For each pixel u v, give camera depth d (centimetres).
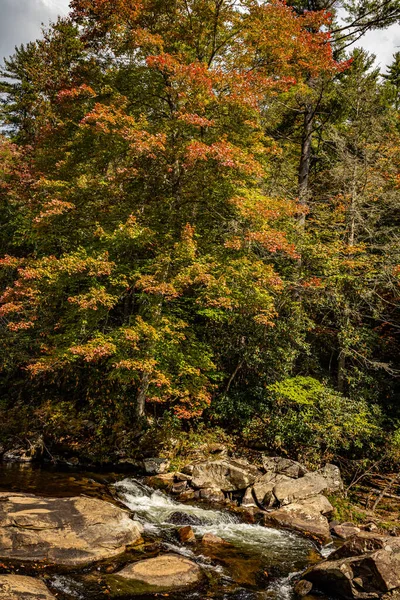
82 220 1333
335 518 974
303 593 655
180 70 1116
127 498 1023
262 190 1611
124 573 643
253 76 1235
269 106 1853
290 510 961
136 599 589
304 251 1488
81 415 1465
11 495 838
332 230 1652
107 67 1420
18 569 631
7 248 2138
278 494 1034
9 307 1181
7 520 721
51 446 1339
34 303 1227
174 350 1257
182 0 1278
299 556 788
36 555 667
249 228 1224
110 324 1428
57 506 796
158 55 1190
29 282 1200
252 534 876
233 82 1198
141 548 748
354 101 1825
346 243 1647
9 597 530
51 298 1377
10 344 1712
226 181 1257
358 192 1655
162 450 1294
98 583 616
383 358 1628
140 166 1298
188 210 1379
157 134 1121
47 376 1652
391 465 1264
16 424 1451
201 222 1383
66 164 1369
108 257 1183
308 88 1717
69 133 1516
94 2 1230
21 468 1195
